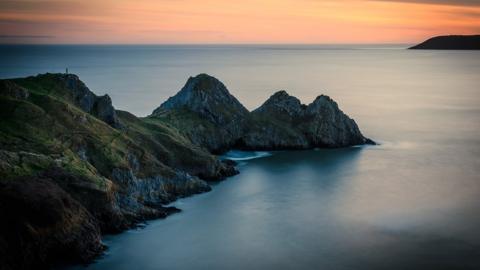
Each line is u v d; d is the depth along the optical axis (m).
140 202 97.06
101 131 108.50
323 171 126.88
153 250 80.06
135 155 105.19
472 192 109.31
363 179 119.69
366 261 77.44
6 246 68.25
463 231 88.25
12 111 101.38
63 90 122.00
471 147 153.38
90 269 73.38
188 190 107.44
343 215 96.19
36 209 73.19
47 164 86.50
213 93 154.12
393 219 93.94
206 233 87.19
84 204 83.44
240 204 101.94
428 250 81.06
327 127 154.00
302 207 100.56
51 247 72.81
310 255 79.50
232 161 133.50
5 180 78.06
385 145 157.12
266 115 158.00
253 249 81.50
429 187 113.00
